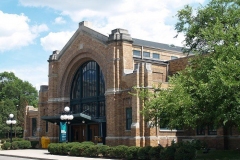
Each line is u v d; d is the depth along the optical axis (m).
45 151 39.19
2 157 32.56
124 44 35.25
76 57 41.53
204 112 20.70
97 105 39.44
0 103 78.25
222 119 20.50
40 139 46.03
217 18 21.61
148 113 25.19
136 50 43.97
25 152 37.59
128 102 34.00
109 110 35.25
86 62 41.41
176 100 21.14
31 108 52.28
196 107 20.84
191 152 23.67
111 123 34.88
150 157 25.41
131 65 35.56
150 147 25.91
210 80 19.47
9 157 32.56
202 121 22.06
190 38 26.47
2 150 42.34
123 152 27.62
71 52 42.00
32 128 51.28
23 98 83.19
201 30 22.38
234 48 19.84
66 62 42.62
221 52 20.42
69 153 32.94
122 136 34.34
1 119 74.31
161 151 24.59
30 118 51.88
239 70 18.34
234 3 23.84
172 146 24.47
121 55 35.16
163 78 39.69
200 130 34.91
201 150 30.28
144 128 32.16
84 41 40.06
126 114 34.22
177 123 21.67
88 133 40.22
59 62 43.97
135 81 32.66
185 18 26.08
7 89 97.62
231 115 18.91
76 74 43.09
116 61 35.22
